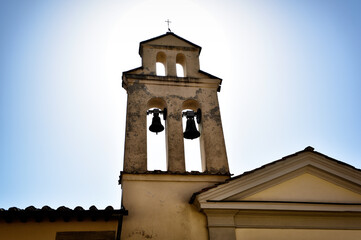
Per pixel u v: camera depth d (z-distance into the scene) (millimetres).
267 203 8359
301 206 8445
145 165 9250
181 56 12102
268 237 8211
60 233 7836
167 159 9625
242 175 8664
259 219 8453
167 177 9094
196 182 9164
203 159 9945
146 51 11711
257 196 8695
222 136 10195
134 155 9367
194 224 8359
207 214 8367
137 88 10664
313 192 8930
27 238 7699
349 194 9047
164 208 8586
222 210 8352
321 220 8602
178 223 8367
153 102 10773
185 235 8203
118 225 7992
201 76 11398
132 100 10383
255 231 8273
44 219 7883
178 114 10375
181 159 9547
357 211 8578
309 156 9227
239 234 8195
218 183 8586
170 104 10531
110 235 7922
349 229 8555
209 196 8344
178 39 12328
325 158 9203
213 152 9828
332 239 8367
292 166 9070
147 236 8094
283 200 8695
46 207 7742
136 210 8453
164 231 8219
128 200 8578
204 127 10273
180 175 9172
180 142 9852
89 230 7938
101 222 8055
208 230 8195
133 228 8156
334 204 8547
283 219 8500
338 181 9164
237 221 8375
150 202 8633
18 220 7812
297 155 9141
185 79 11078
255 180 8742
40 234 7770
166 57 11789
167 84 10930
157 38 12156
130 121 9961
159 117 10531
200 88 11078
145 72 11148
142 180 8969
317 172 9219
